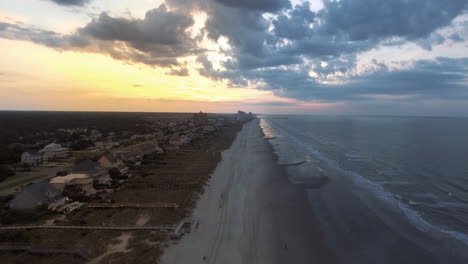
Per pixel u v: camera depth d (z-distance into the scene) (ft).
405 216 124.88
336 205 140.97
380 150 307.78
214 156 270.26
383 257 93.56
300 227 117.70
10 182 173.78
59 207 130.31
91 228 107.34
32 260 85.56
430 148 310.65
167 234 104.37
